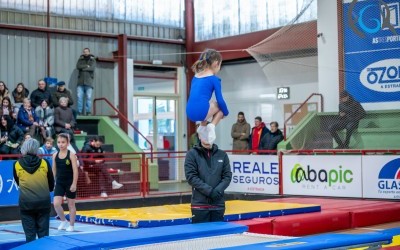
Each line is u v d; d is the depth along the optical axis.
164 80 23.22
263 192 17.25
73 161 11.02
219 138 23.22
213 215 8.22
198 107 7.38
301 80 19.77
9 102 16.86
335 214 12.45
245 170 17.61
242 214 11.23
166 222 10.45
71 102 18.88
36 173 8.94
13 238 10.21
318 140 17.09
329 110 18.03
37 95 18.19
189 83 23.44
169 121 23.38
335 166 16.05
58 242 6.38
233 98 22.73
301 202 14.27
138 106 22.55
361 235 6.52
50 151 15.13
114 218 11.09
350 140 16.48
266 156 17.22
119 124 21.19
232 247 5.88
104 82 21.59
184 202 17.45
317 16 18.05
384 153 15.67
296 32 17.06
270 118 21.38
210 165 8.21
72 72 20.92
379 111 16.89
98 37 21.48
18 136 16.44
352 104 16.34
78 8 21.09
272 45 16.44
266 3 21.28
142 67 22.64
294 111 20.19
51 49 20.52
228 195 17.83
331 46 17.89
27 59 20.05
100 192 16.34
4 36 19.64
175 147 23.44
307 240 6.19
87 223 12.00
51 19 20.53
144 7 22.56
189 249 6.45
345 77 17.80
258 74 21.89
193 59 23.47
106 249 6.30
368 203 14.42
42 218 9.05
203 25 23.23
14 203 14.52
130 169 19.08
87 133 20.48
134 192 17.20
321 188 16.25
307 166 16.48
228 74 22.91
